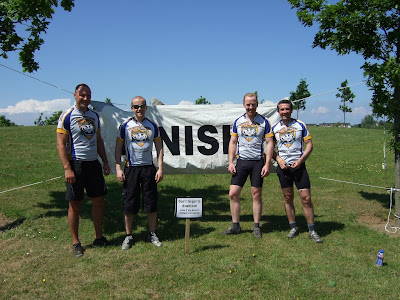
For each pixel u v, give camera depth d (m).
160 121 6.09
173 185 8.89
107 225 5.60
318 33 5.71
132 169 4.69
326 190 8.40
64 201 6.87
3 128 21.17
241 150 5.12
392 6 5.03
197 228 5.56
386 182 9.45
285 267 4.16
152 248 4.69
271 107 5.91
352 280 3.86
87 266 4.15
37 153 12.73
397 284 3.78
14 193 7.32
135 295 3.52
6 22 5.26
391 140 5.45
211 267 4.12
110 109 5.99
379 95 5.29
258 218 5.18
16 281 3.80
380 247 4.77
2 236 5.02
